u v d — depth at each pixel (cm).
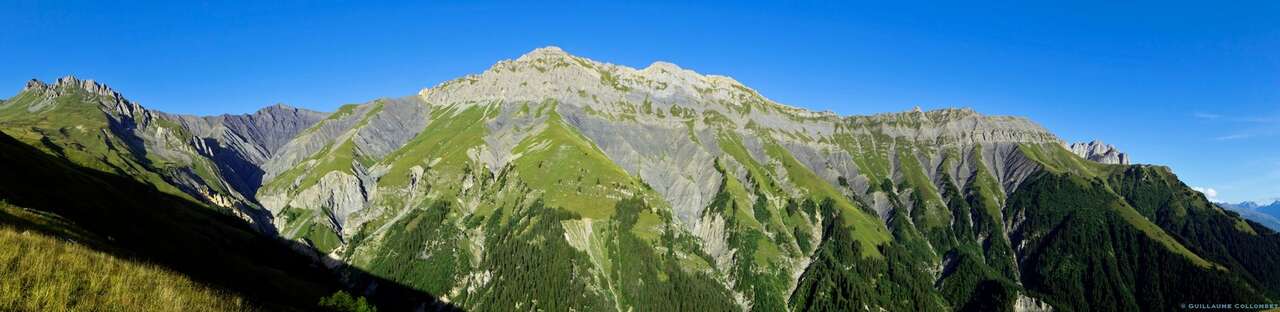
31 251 3353
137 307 3222
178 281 3784
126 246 9038
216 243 15575
